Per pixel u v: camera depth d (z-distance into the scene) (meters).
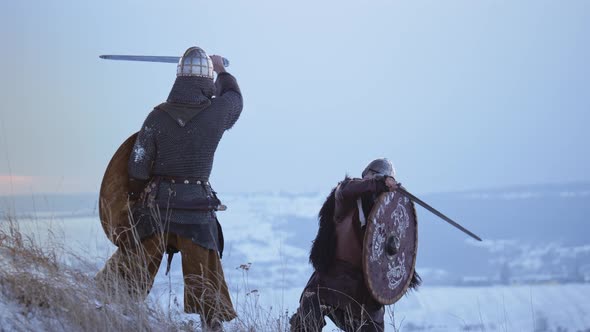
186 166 14.33
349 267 15.67
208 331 14.23
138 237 14.01
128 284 13.70
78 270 13.27
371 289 15.46
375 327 15.80
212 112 14.60
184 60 14.65
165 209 14.14
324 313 15.48
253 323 14.87
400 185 15.71
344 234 15.77
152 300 13.84
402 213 16.34
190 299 14.27
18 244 13.00
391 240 15.89
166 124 14.25
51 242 13.36
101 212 14.05
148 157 14.21
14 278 12.12
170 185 14.26
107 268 13.70
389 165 16.36
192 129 14.34
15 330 11.32
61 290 12.30
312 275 16.05
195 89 14.58
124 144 14.33
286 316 15.46
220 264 14.80
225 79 15.49
